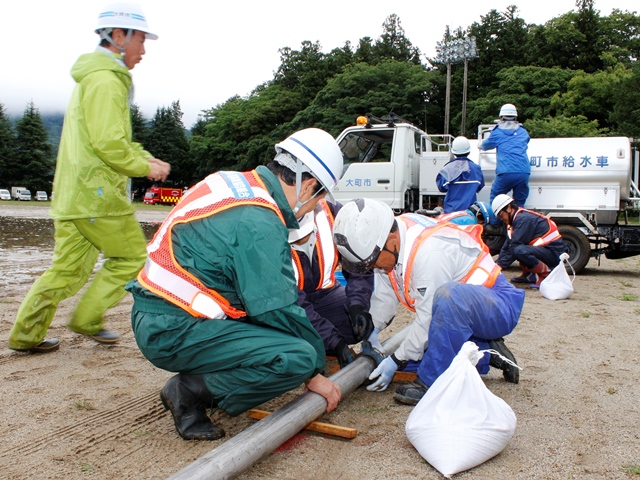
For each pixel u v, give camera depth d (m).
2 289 6.75
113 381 3.62
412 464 2.53
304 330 2.60
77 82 3.83
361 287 3.76
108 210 3.87
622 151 8.93
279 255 2.46
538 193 9.29
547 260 7.80
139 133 71.25
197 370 2.64
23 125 63.12
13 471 2.44
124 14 3.81
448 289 3.10
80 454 2.61
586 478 2.40
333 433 2.81
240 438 2.38
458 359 2.62
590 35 44.72
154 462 2.54
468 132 39.69
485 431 2.48
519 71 39.44
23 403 3.22
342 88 40.75
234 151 50.75
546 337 4.90
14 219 21.66
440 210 8.76
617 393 3.48
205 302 2.51
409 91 39.34
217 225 2.46
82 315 4.19
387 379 3.38
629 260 12.50
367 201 3.07
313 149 2.62
